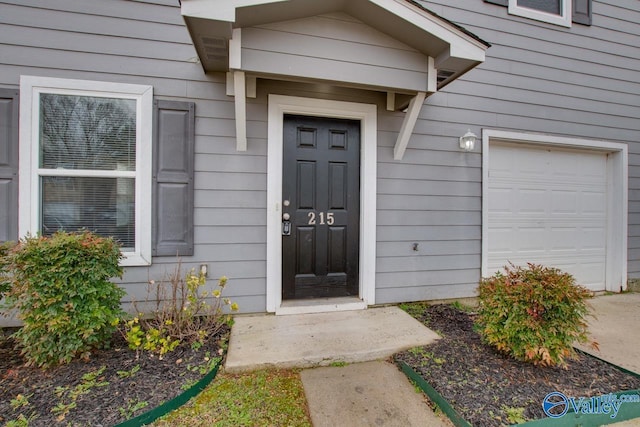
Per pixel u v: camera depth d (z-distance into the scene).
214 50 2.45
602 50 4.21
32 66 2.60
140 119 2.79
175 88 2.87
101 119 2.74
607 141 4.26
